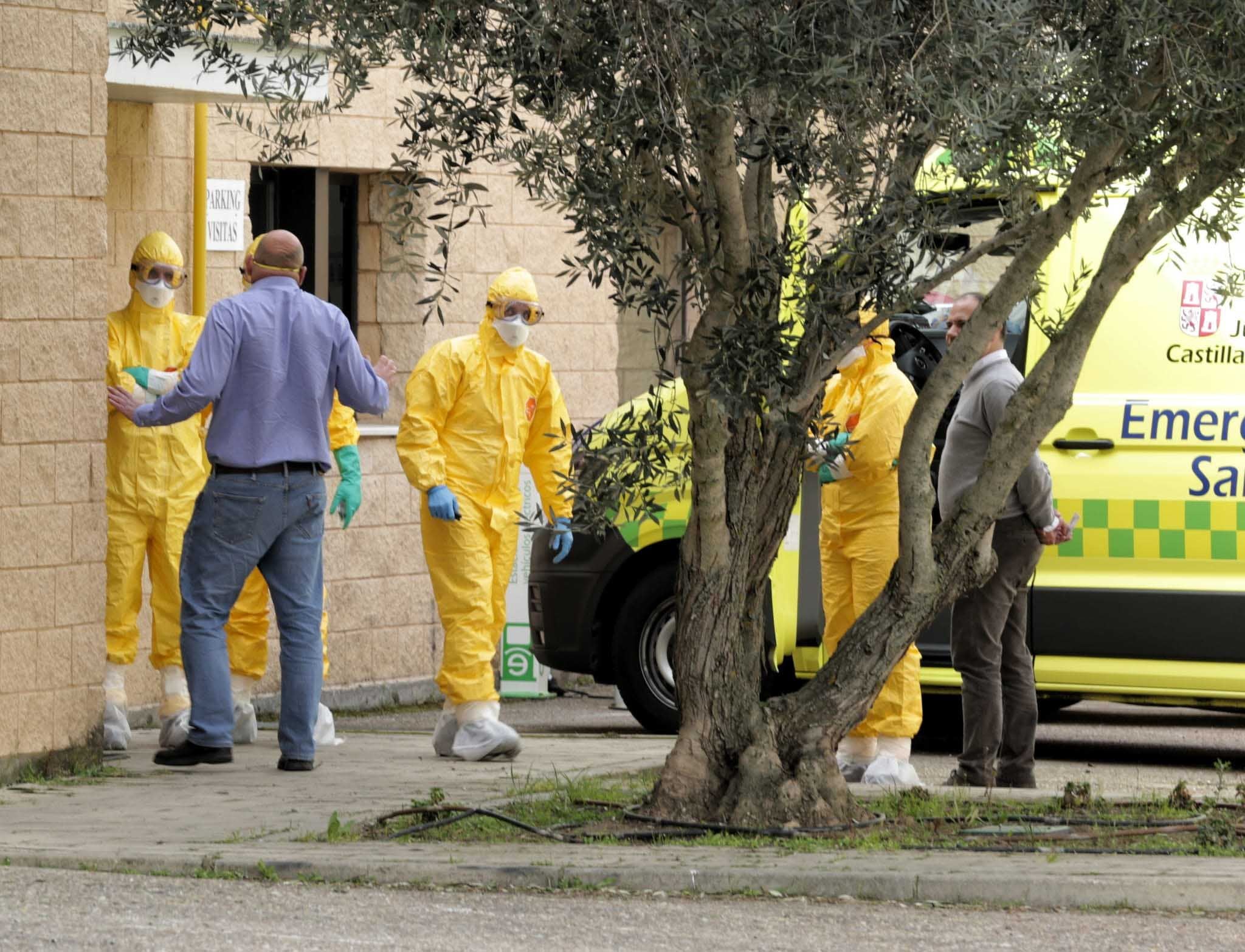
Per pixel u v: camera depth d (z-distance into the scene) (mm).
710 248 23156
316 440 30344
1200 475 33281
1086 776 32719
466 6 21578
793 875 21609
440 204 23328
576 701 45531
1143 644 33500
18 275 28578
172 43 24719
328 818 25688
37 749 29062
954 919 20453
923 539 24484
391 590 43562
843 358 23500
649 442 23609
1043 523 29062
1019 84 20562
